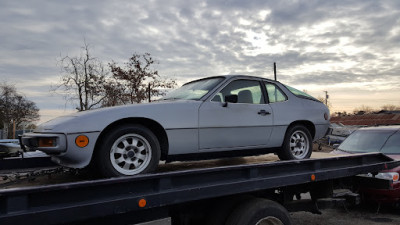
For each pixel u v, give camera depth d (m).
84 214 2.07
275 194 3.58
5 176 2.95
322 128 4.71
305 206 3.80
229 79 3.97
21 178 3.02
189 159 3.55
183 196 2.55
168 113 3.29
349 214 5.78
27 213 1.87
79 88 15.26
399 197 5.25
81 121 2.82
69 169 3.27
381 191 5.24
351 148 6.86
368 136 6.98
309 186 3.88
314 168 3.64
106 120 2.89
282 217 3.14
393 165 4.77
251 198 3.15
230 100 3.65
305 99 4.66
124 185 2.33
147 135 3.07
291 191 3.69
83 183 2.09
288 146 4.27
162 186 2.49
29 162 3.80
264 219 3.03
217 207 3.08
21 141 3.14
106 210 2.16
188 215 3.03
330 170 3.77
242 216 2.91
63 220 1.99
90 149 2.79
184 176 2.62
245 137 3.83
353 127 23.69
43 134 2.80
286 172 3.39
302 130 4.47
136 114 3.07
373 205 6.28
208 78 4.26
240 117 3.81
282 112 4.23
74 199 2.11
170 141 3.29
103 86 16.02
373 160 4.57
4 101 47.22
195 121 3.45
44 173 3.12
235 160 4.61
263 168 3.17
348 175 4.01
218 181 2.86
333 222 5.36
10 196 1.84
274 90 4.36
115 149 2.93
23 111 49.66
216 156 3.72
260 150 4.11
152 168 3.06
